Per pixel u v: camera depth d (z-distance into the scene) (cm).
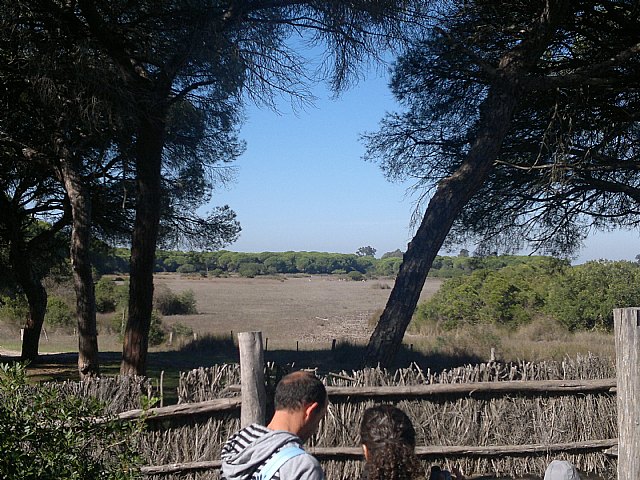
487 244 1310
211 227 1669
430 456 721
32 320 1775
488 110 977
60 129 1220
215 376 679
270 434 260
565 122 1112
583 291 2919
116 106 1052
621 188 1150
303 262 16488
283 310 5797
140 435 645
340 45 1006
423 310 3284
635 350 596
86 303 1216
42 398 397
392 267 16225
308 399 274
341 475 687
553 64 1159
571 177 1088
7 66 1115
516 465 732
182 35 1016
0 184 1581
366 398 711
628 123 1131
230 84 1027
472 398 740
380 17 970
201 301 6881
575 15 1076
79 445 407
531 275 3291
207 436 662
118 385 660
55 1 1018
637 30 1059
